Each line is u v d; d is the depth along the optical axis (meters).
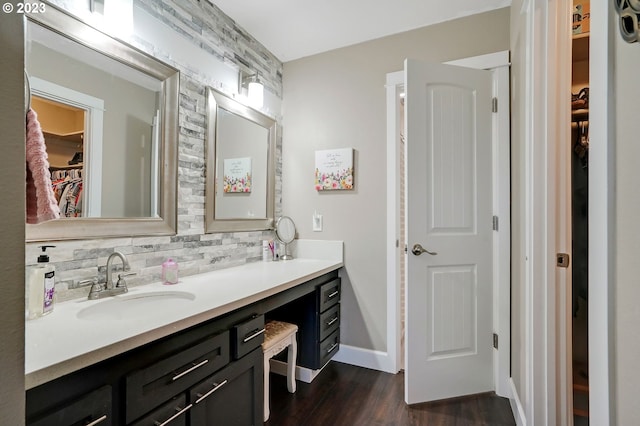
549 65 1.39
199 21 1.85
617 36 0.60
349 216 2.39
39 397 0.73
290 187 2.59
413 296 1.86
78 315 1.10
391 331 2.26
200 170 1.85
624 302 0.58
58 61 1.22
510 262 1.94
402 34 2.25
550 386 1.39
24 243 0.47
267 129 2.44
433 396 1.90
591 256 0.69
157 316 1.07
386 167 2.29
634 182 0.56
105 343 0.85
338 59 2.45
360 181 2.36
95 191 1.34
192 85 1.79
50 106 1.20
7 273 0.45
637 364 0.55
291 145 2.60
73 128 1.27
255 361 1.43
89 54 1.32
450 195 1.93
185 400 1.08
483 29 2.04
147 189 1.55
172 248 1.68
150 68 1.55
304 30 2.22
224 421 1.26
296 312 2.11
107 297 1.30
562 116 1.39
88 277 1.31
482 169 1.99
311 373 2.10
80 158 1.29
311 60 2.54
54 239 1.20
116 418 0.88
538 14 1.40
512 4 1.90
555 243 1.40
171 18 1.67
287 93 2.62
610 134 0.62
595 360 0.67
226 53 2.05
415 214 1.86
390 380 2.15
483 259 1.99
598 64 0.66
